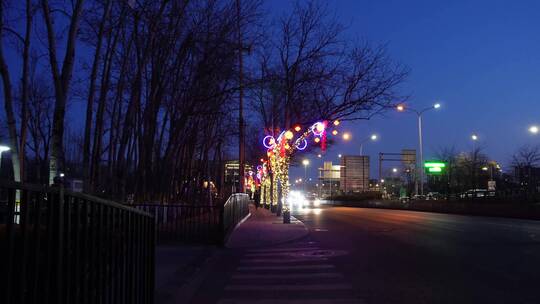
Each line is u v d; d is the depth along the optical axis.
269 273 11.94
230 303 8.83
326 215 38.72
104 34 18.33
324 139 27.97
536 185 56.34
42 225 3.31
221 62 19.73
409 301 8.67
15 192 2.87
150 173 21.59
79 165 53.22
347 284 10.30
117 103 23.34
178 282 10.77
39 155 44.50
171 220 18.17
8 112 14.89
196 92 20.36
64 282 3.57
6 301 2.73
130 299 5.77
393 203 56.78
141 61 19.42
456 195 59.91
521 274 11.09
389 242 17.97
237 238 19.66
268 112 38.53
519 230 22.83
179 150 27.44
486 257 13.80
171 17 18.34
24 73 16.11
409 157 79.69
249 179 81.94
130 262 5.79
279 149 33.06
